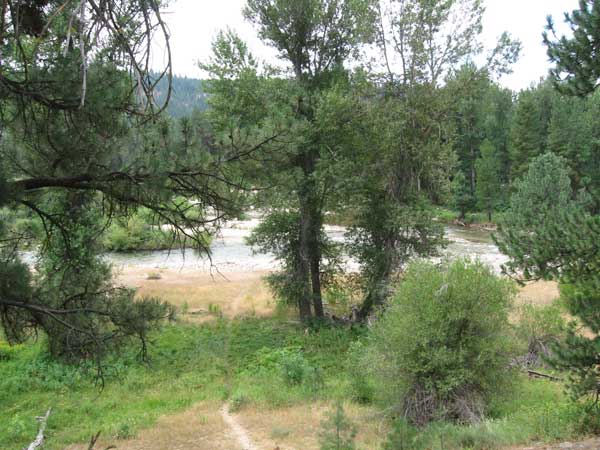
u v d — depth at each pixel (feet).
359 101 73.26
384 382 44.24
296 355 61.11
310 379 55.88
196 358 65.77
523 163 221.66
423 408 41.60
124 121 20.17
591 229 28.66
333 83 77.51
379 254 77.87
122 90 18.93
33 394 53.47
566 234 29.48
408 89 72.02
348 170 71.97
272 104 67.36
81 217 23.95
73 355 23.09
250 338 75.10
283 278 83.35
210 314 87.71
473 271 44.27
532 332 58.08
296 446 37.42
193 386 56.59
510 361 44.91
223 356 67.72
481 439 33.37
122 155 19.79
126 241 145.59
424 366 41.52
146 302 24.04
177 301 95.20
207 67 71.92
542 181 89.20
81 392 54.44
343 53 79.92
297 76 79.10
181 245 24.57
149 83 15.66
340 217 78.43
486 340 42.63
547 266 30.30
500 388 42.78
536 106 221.87
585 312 30.48
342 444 25.34
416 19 67.77
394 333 42.96
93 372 57.88
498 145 246.68
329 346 71.77
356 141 75.05
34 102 19.36
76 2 16.70
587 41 27.58
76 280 24.08
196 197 22.30
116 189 20.68
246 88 69.56
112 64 18.83
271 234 82.84
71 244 24.13
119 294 24.89
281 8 74.84
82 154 20.22
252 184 23.67
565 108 188.96
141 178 20.03
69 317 22.53
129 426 43.06
